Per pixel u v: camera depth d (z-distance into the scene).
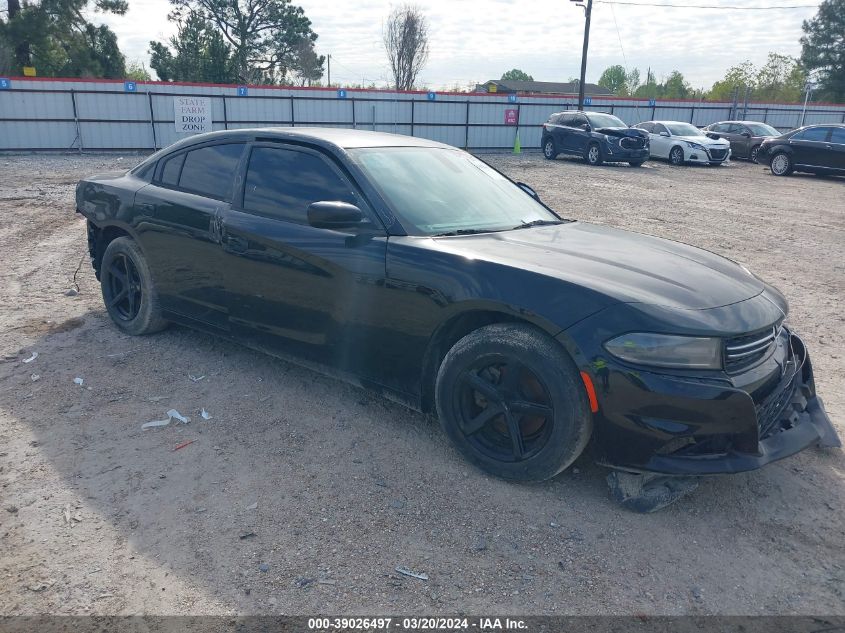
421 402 3.41
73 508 2.92
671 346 2.71
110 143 24.36
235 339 4.25
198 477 3.18
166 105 24.75
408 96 28.11
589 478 3.24
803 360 3.51
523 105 30.16
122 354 4.67
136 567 2.57
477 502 3.03
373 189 3.57
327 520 2.88
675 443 2.78
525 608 2.41
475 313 3.19
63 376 4.28
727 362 2.80
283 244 3.74
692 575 2.61
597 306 2.82
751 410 2.72
